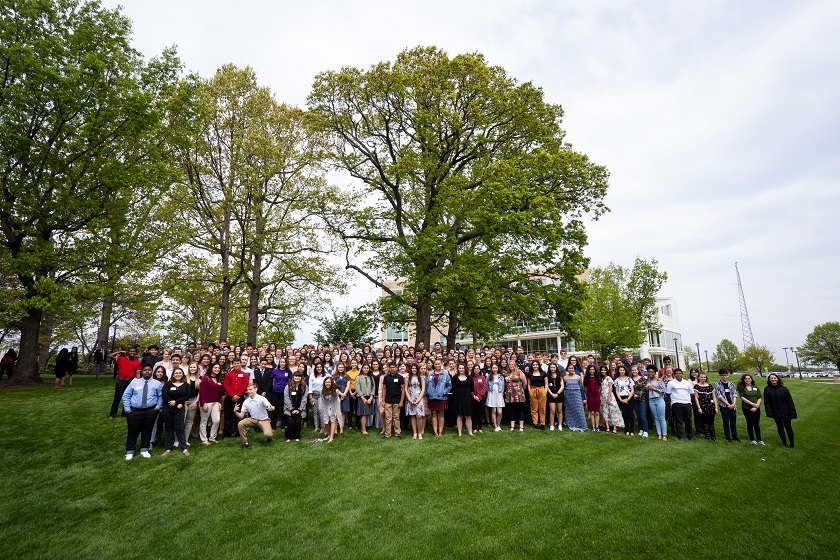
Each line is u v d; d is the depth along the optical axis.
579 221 19.98
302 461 8.86
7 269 14.73
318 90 20.03
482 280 17.92
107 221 16.42
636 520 6.25
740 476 8.19
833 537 5.79
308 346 13.90
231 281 22.42
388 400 10.96
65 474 8.19
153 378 9.73
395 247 21.38
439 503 6.87
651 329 34.34
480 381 11.49
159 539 5.91
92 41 16.44
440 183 19.47
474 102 18.75
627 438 10.94
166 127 17.42
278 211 23.05
